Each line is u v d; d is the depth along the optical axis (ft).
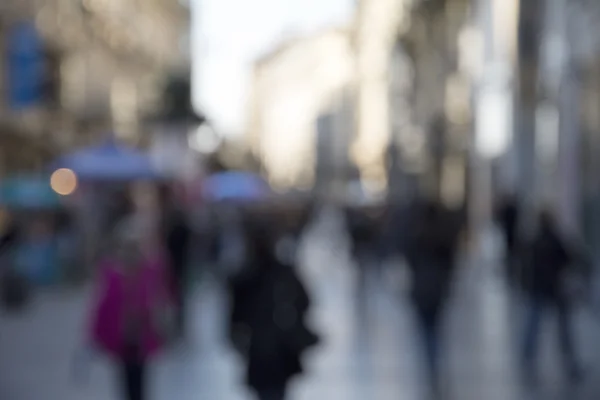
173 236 70.08
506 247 86.43
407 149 199.00
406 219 65.41
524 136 121.70
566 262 50.72
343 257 172.86
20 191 110.11
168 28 287.07
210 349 64.39
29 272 100.22
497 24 135.54
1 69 133.59
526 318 51.29
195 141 141.59
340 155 466.29
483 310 79.92
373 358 58.75
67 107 167.43
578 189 99.35
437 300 48.06
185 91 137.49
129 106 213.87
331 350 62.34
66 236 113.80
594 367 51.90
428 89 186.60
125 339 36.47
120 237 37.11
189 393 49.24
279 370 31.91
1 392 49.55
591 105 95.30
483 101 139.95
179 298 69.41
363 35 370.53
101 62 192.13
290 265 32.45
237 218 119.75
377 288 106.42
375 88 333.42
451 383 48.75
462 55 167.22
